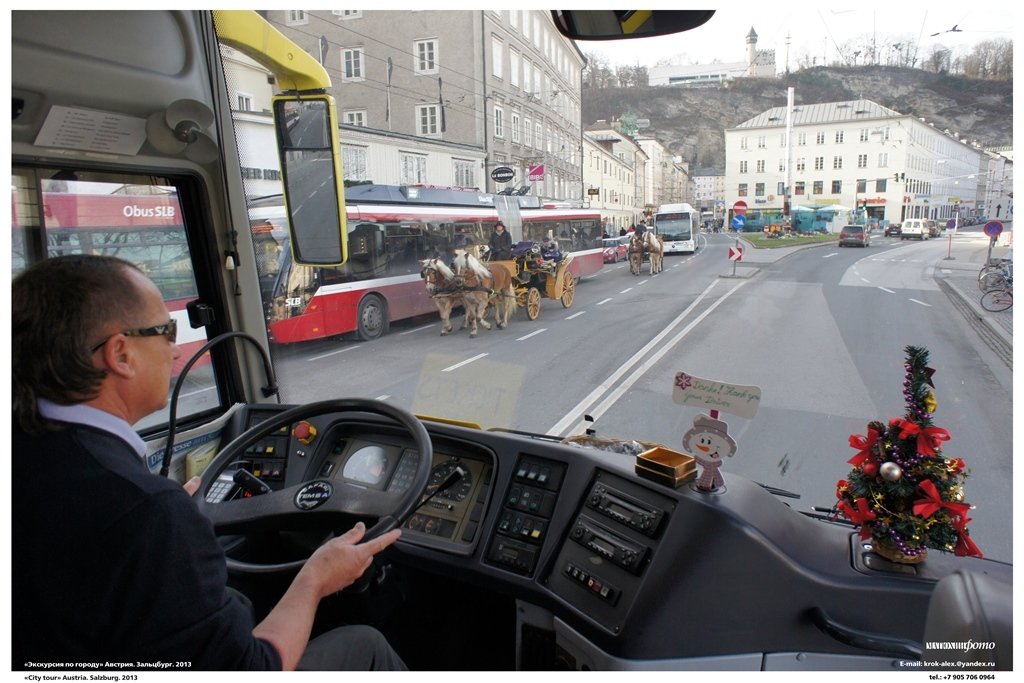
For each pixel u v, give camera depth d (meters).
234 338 2.71
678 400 1.52
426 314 10.04
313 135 2.33
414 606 2.04
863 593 1.38
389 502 1.76
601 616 1.50
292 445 2.14
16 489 0.97
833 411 2.07
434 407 2.15
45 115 1.94
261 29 2.18
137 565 0.94
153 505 0.97
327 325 7.50
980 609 0.89
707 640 1.44
